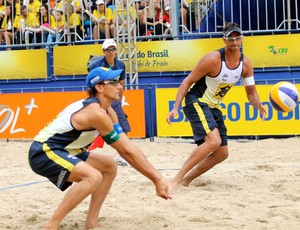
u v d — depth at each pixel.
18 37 22.11
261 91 18.38
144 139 18.94
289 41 19.94
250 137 18.77
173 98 18.72
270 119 18.41
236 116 18.48
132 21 20.77
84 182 7.84
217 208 9.73
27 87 21.55
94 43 21.33
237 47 10.79
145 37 20.64
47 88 20.08
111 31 21.33
